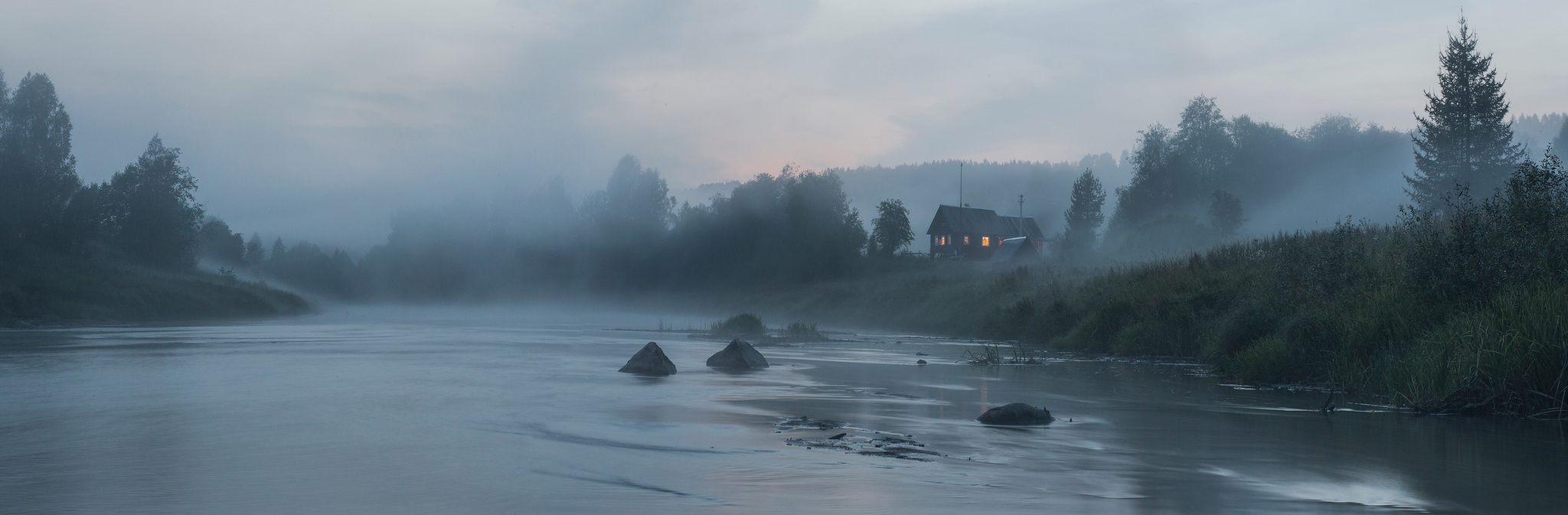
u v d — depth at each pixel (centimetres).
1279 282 1842
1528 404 987
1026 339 2953
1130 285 2686
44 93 6638
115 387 1202
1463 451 729
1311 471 632
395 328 3716
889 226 9500
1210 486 576
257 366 1592
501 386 1247
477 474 606
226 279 7112
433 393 1149
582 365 1639
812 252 8075
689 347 2356
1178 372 1625
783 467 637
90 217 6862
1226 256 2659
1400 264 1540
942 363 1830
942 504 520
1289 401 1133
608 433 802
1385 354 1250
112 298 4841
